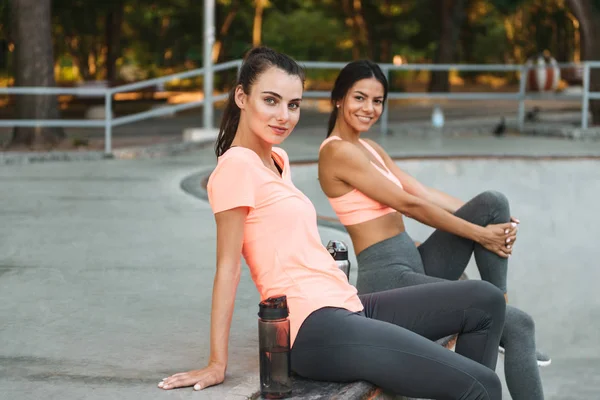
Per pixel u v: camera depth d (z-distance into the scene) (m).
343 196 4.16
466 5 38.69
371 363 3.19
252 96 3.27
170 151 13.50
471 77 52.53
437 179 11.77
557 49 40.75
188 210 8.36
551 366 6.52
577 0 17.94
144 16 42.06
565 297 8.69
